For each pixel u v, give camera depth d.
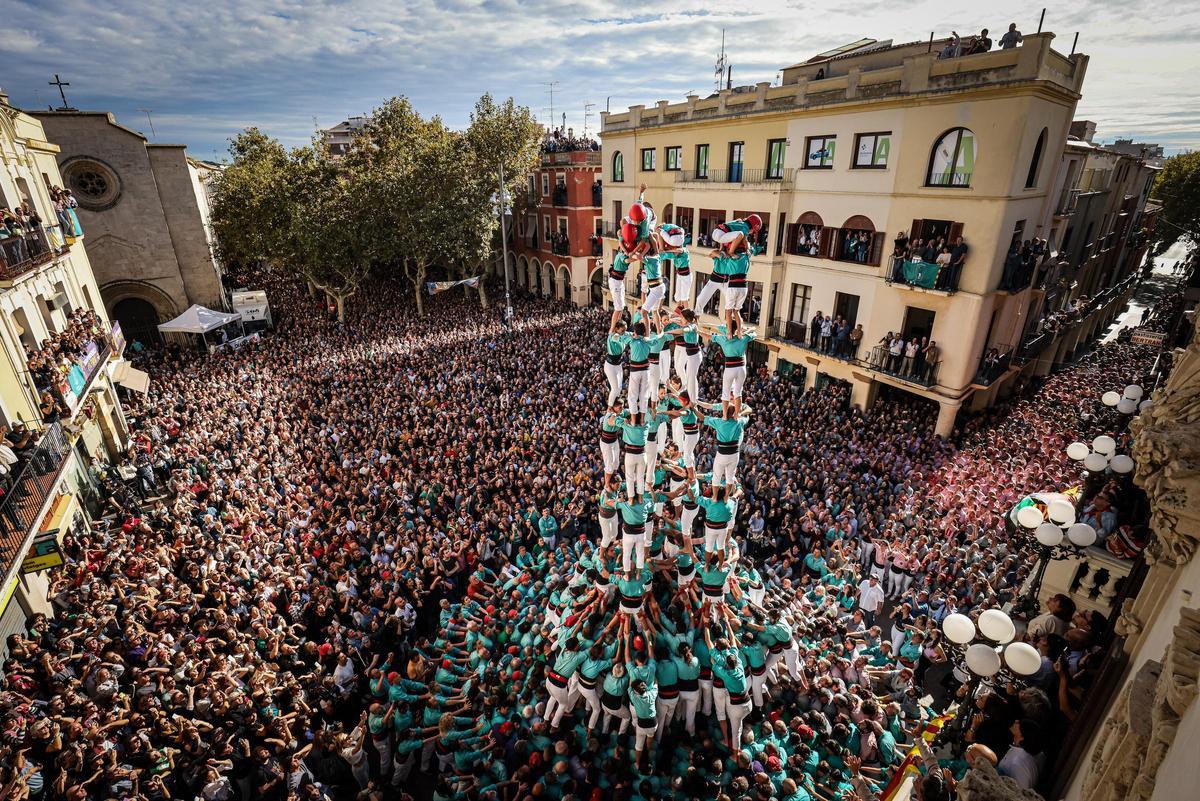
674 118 30.92
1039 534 8.84
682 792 9.84
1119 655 5.14
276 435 21.09
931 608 13.38
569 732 10.85
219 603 12.62
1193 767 2.45
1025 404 23.58
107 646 10.56
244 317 36.34
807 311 26.11
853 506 17.34
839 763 10.38
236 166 44.12
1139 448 4.68
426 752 11.08
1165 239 57.16
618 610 11.19
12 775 8.10
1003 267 20.45
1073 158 24.36
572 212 43.16
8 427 13.72
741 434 9.93
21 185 17.95
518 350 30.66
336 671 11.84
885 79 21.23
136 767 9.09
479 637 13.19
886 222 22.23
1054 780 5.60
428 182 37.75
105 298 32.69
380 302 45.12
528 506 17.22
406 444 20.72
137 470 19.00
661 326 10.30
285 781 9.52
